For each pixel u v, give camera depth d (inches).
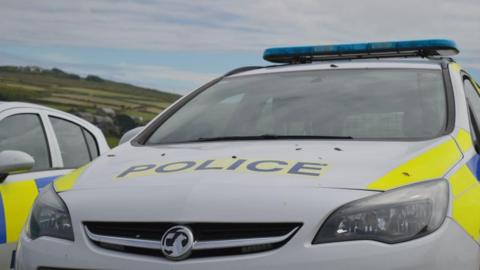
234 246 99.1
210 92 162.7
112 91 3319.4
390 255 97.3
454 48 185.9
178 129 148.6
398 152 117.7
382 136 131.9
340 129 135.9
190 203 103.6
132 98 3166.8
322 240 98.3
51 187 122.7
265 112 147.3
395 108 139.7
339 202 100.8
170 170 116.6
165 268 99.7
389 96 143.8
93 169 125.6
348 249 97.3
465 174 117.0
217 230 100.9
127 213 105.9
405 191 103.6
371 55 191.8
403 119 136.3
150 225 104.3
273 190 103.8
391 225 99.5
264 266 97.3
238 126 144.9
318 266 96.8
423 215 101.2
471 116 146.0
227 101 155.6
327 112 141.9
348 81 152.6
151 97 3260.3
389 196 102.3
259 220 99.9
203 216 101.6
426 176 108.6
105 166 126.0
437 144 123.2
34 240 112.9
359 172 108.3
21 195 187.0
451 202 105.8
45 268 108.6
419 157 115.2
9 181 186.5
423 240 99.1
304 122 140.3
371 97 144.5
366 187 103.9
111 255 103.9
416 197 102.9
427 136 130.3
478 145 136.9
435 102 140.1
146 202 106.4
